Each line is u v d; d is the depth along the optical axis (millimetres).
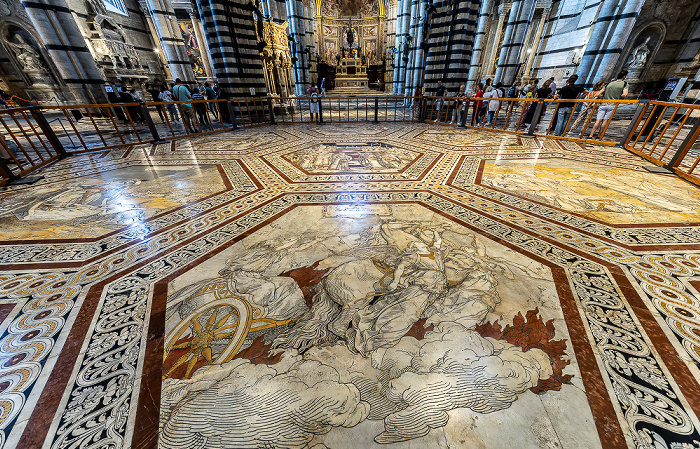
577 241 2361
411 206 3117
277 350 1424
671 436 1048
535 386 1234
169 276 1998
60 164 4914
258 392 1228
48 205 3184
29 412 1164
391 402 1186
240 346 1448
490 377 1275
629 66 15281
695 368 1299
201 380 1283
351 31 26703
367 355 1388
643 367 1308
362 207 3113
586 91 8617
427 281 1892
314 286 1862
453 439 1055
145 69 18922
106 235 2559
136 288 1884
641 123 8086
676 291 1776
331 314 1633
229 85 9289
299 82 19812
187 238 2502
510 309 1656
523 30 11039
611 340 1448
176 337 1505
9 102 10641
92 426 1118
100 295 1822
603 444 1029
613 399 1177
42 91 14898
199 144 6566
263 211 3043
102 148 5969
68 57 9094
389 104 16656
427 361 1351
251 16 9164
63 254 2268
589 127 7984
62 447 1051
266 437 1075
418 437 1064
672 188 3484
